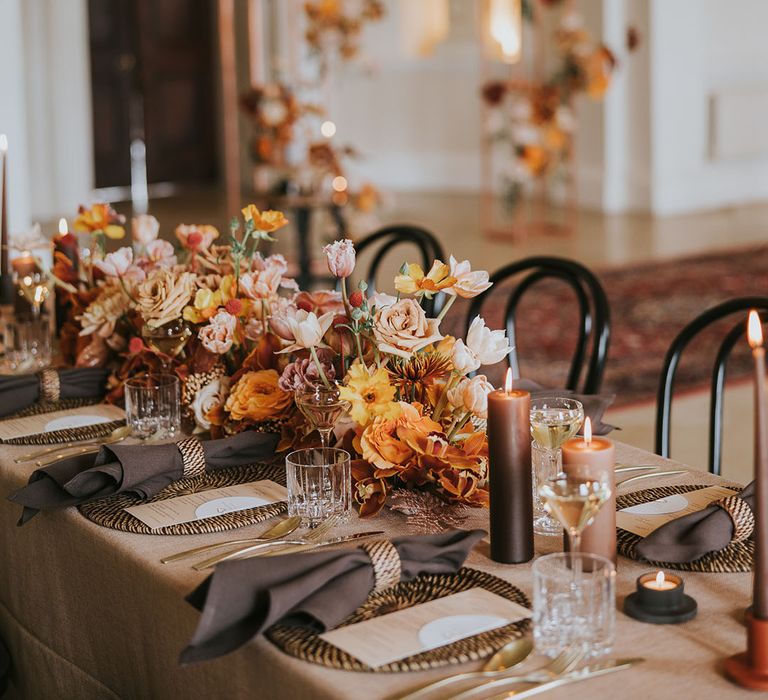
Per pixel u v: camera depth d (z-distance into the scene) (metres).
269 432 2.11
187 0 11.16
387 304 1.90
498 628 1.41
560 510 1.39
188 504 1.86
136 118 11.02
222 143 11.53
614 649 1.36
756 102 9.95
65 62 9.80
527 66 10.10
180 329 2.23
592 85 8.24
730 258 7.68
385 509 1.83
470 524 1.77
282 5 10.31
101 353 2.52
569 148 8.62
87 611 1.84
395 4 10.84
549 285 6.98
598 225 9.16
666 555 1.58
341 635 1.40
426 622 1.43
